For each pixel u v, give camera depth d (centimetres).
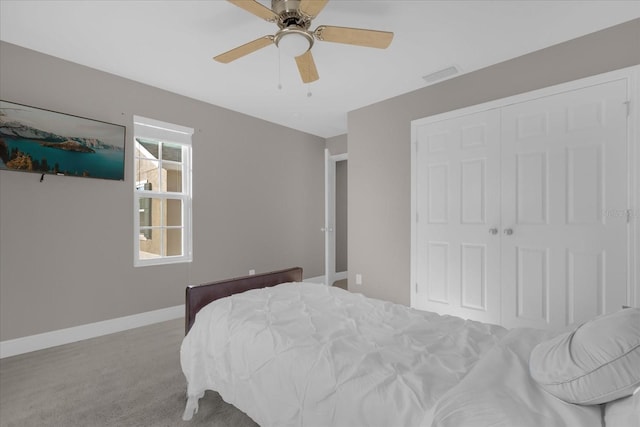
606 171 229
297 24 178
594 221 234
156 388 204
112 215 306
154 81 321
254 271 428
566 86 245
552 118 252
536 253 259
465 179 299
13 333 254
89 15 217
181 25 228
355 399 109
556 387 90
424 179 328
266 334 149
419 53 263
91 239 293
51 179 272
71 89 282
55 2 204
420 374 113
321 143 528
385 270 359
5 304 251
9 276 253
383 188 362
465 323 165
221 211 393
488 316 283
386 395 105
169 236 355
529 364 108
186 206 365
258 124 435
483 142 288
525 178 264
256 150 432
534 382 101
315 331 151
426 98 327
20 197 258
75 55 271
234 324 164
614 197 226
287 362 132
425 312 184
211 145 382
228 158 400
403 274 344
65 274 278
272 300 196
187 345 179
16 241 256
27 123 255
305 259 498
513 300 270
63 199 278
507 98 273
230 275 401
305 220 499
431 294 321
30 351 259
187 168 365
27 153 255
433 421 88
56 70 274
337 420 111
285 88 335
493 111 281
